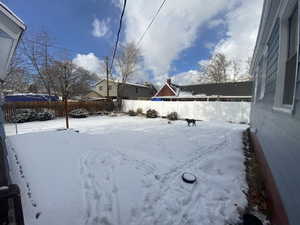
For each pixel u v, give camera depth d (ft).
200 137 21.57
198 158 13.94
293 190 5.08
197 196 8.68
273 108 8.43
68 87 60.08
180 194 8.78
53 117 43.52
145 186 9.22
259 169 11.68
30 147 13.74
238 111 37.17
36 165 10.28
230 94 53.36
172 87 67.15
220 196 8.70
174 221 6.92
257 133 15.70
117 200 7.75
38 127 30.14
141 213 7.18
